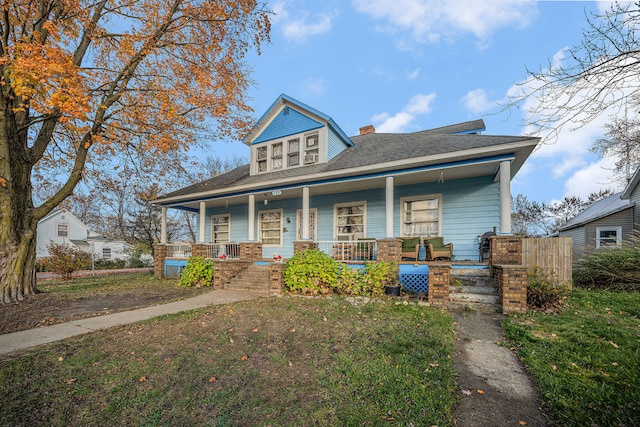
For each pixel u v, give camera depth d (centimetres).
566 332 455
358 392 297
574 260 921
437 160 820
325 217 1221
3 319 600
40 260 2120
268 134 1338
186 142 1166
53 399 293
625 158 1284
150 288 1023
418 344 419
